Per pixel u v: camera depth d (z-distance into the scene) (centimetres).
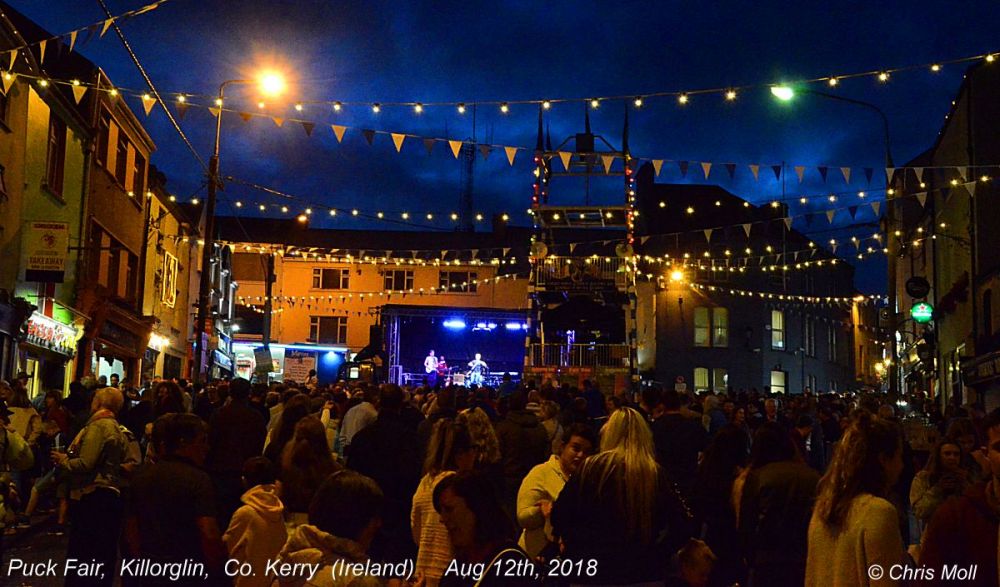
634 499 471
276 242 5575
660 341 4356
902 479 855
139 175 2972
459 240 5634
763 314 4519
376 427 816
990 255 2427
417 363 4200
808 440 1498
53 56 2289
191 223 3684
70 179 2302
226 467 909
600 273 3095
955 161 2714
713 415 1523
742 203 4653
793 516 580
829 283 5125
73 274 2323
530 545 667
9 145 1939
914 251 3550
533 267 3072
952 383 2877
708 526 708
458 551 432
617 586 468
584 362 2978
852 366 5412
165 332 3381
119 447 802
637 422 493
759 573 583
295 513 659
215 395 1652
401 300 5444
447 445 663
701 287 4419
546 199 3095
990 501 447
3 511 852
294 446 667
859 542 419
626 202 3044
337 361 4819
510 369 4203
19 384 1313
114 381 1855
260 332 5388
